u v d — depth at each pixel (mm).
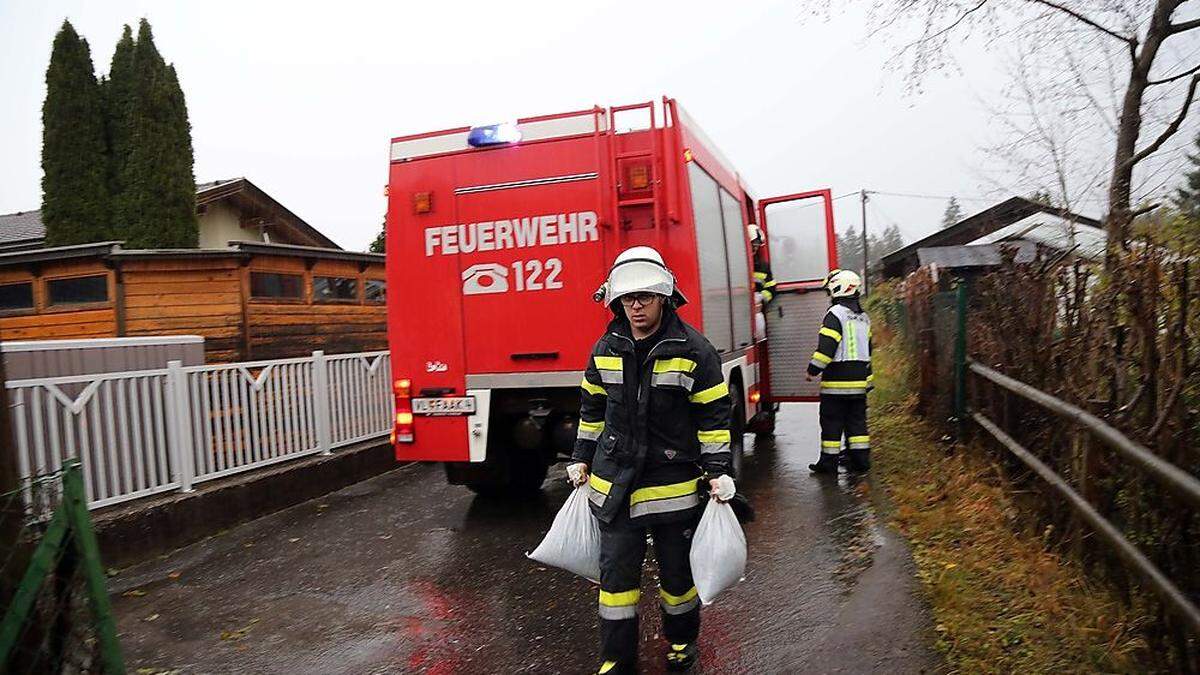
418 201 5910
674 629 3459
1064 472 4137
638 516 3271
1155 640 2914
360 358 8852
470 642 4051
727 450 3266
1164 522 3033
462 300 5871
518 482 7043
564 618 4289
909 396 9633
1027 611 3572
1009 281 5680
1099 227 9461
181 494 6270
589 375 3459
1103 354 3930
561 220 5633
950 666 3277
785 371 8828
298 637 4254
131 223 16312
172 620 4594
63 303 11242
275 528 6555
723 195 6789
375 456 8688
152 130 16312
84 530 2996
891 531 5148
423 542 5926
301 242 20203
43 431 5395
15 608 2699
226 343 11031
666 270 3256
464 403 5879
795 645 3691
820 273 8828
